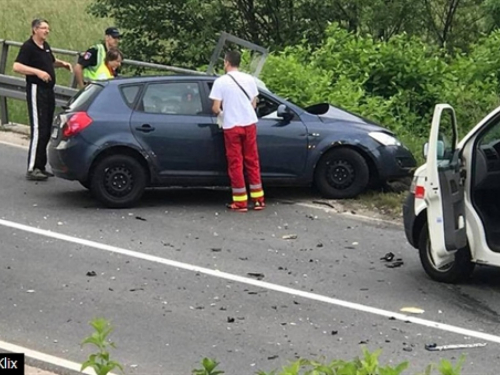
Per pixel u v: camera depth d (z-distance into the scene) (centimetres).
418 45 1666
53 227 1018
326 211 1126
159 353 654
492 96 1509
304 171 1157
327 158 1162
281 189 1236
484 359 655
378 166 1166
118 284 820
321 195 1184
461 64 1636
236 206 1118
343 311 757
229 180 1141
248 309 759
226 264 892
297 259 916
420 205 838
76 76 1284
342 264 900
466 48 2259
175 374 614
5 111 1661
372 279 849
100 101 1124
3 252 917
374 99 1448
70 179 1118
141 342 676
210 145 1129
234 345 673
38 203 1133
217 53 1485
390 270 880
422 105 1537
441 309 764
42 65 1238
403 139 1377
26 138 1566
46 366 622
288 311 755
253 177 1119
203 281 835
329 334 702
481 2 2205
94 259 899
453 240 783
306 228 1044
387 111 1461
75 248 937
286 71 1485
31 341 674
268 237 1001
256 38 2338
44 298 778
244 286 823
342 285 830
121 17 2372
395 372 356
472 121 1445
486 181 810
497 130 854
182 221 1062
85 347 661
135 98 1130
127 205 1121
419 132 1488
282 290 812
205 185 1143
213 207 1139
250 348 668
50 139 1167
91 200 1159
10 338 679
